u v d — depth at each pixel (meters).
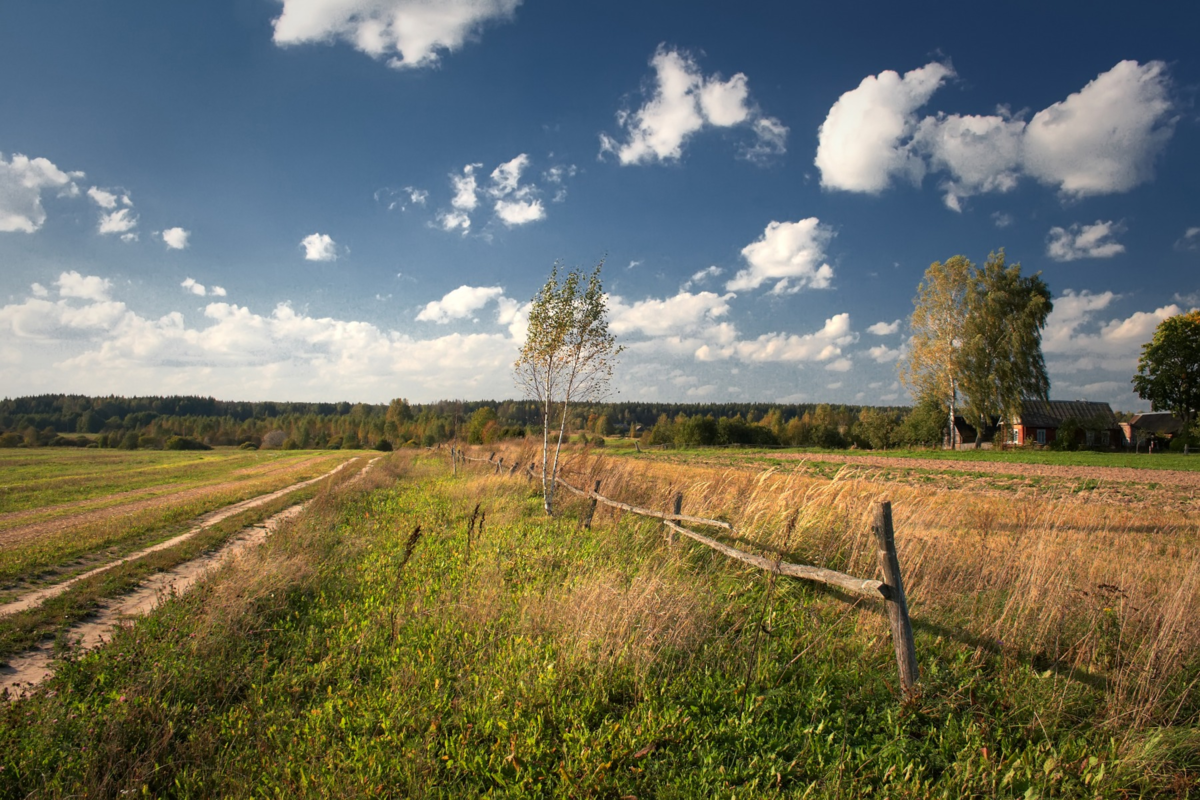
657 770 3.40
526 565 7.57
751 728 3.73
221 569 7.87
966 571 6.04
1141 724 3.56
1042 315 46.31
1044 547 5.63
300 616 6.39
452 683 4.59
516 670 4.59
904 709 3.77
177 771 3.69
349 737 3.88
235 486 23.97
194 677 4.73
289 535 10.18
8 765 3.58
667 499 10.32
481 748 3.70
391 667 4.96
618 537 8.48
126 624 6.23
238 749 3.92
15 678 5.14
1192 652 4.03
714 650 4.73
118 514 15.59
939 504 8.27
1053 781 3.10
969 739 3.50
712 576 6.64
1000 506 11.27
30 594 7.79
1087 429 49.69
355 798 3.24
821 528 7.06
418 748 3.69
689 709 3.95
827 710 3.93
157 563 9.20
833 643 4.78
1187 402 48.09
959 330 46.66
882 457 39.56
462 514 12.16
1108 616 4.47
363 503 15.21
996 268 47.16
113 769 3.55
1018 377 46.12
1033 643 4.48
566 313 12.45
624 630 4.71
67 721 4.06
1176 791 2.99
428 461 35.25
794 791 3.16
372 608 6.45
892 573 4.00
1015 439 57.16
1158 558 6.80
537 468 17.78
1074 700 3.83
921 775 3.25
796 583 6.03
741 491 9.62
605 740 3.63
